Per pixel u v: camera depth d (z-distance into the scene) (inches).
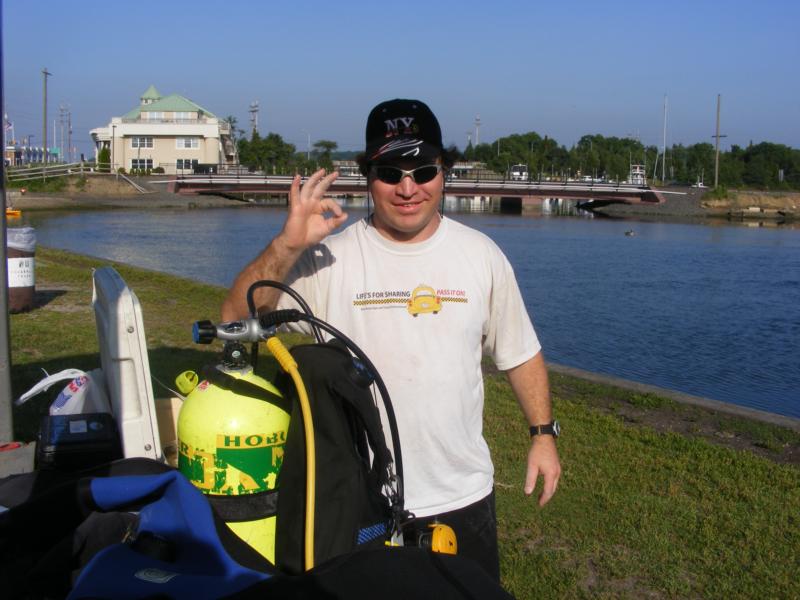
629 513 182.2
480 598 70.5
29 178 2596.0
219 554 74.9
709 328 659.4
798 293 893.2
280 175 2965.1
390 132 96.8
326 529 77.8
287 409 87.6
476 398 102.9
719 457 219.6
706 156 4990.2
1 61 180.4
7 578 83.6
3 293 183.8
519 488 193.9
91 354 312.8
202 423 84.4
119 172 2817.4
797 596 151.0
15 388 260.1
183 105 3513.8
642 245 1541.6
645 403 277.0
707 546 168.7
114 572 72.1
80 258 728.3
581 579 155.7
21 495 100.0
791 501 191.9
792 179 4960.6
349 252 101.2
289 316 87.8
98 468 98.8
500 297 105.0
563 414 255.6
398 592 69.8
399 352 97.9
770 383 471.8
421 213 97.5
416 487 98.6
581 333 621.6
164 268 903.1
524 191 2669.8
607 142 5959.6
